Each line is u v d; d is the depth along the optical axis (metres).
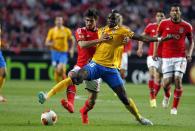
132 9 110.62
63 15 108.88
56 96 58.75
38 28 105.88
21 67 89.69
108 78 33.72
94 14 35.16
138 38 33.53
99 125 34.06
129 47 63.56
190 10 111.25
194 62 86.81
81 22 108.00
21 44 102.81
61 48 71.75
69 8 110.62
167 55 44.25
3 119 37.09
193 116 41.06
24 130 30.88
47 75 89.69
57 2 110.88
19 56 89.69
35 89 68.25
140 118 34.47
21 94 60.59
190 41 43.69
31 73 89.69
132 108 34.06
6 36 102.50
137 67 87.88
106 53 33.53
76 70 33.28
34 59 89.69
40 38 104.31
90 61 34.41
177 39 43.66
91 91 35.03
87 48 36.56
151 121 37.31
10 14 107.12
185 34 43.59
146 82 87.94
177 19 43.31
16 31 104.75
